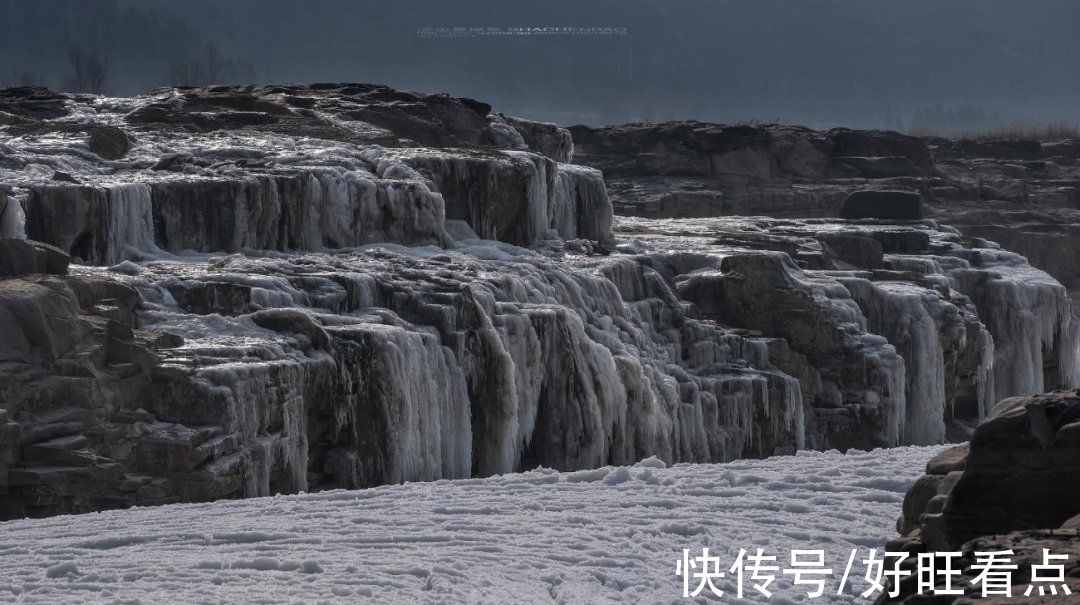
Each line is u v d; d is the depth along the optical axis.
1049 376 69.06
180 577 16.39
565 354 41.50
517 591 15.71
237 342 32.38
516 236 53.72
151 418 29.20
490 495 22.38
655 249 57.38
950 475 14.75
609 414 42.56
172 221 41.50
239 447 29.58
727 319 53.22
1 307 27.62
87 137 48.97
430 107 65.31
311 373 32.56
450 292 38.84
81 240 38.69
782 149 98.56
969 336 60.59
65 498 26.77
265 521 20.30
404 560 17.20
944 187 100.75
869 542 18.89
